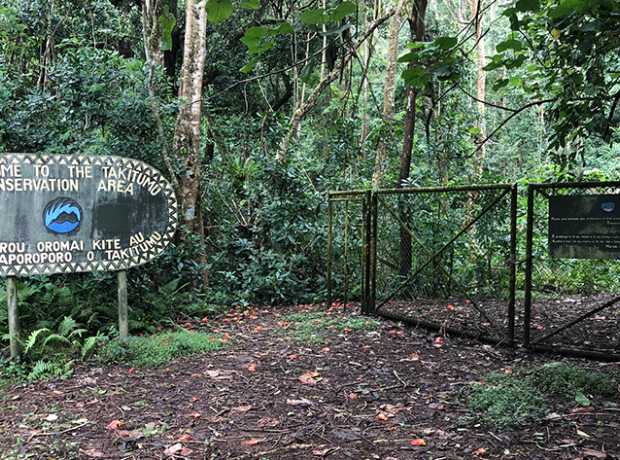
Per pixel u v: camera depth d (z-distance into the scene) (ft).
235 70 48.32
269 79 53.62
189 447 9.57
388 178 27.30
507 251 20.80
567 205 14.17
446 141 28.76
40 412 11.27
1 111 20.80
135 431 10.23
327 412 11.24
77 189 15.26
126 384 13.03
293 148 27.91
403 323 19.25
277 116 29.12
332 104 39.91
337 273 25.68
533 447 9.37
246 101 48.75
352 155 30.76
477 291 22.45
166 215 16.70
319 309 22.95
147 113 21.52
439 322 18.61
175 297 21.09
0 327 15.90
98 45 44.68
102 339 15.83
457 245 21.94
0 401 11.91
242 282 25.31
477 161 33.65
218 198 28.66
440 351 15.84
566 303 22.95
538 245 24.93
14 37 36.06
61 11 40.63
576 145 15.99
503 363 14.52
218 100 52.13
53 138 22.21
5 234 14.33
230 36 44.47
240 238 26.91
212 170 30.94
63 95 21.56
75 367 14.25
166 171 23.06
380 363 14.66
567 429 10.05
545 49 13.93
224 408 11.47
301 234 25.99
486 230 20.93
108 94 21.08
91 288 19.39
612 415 10.63
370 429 10.37
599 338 16.72
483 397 11.57
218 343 16.53
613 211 13.57
